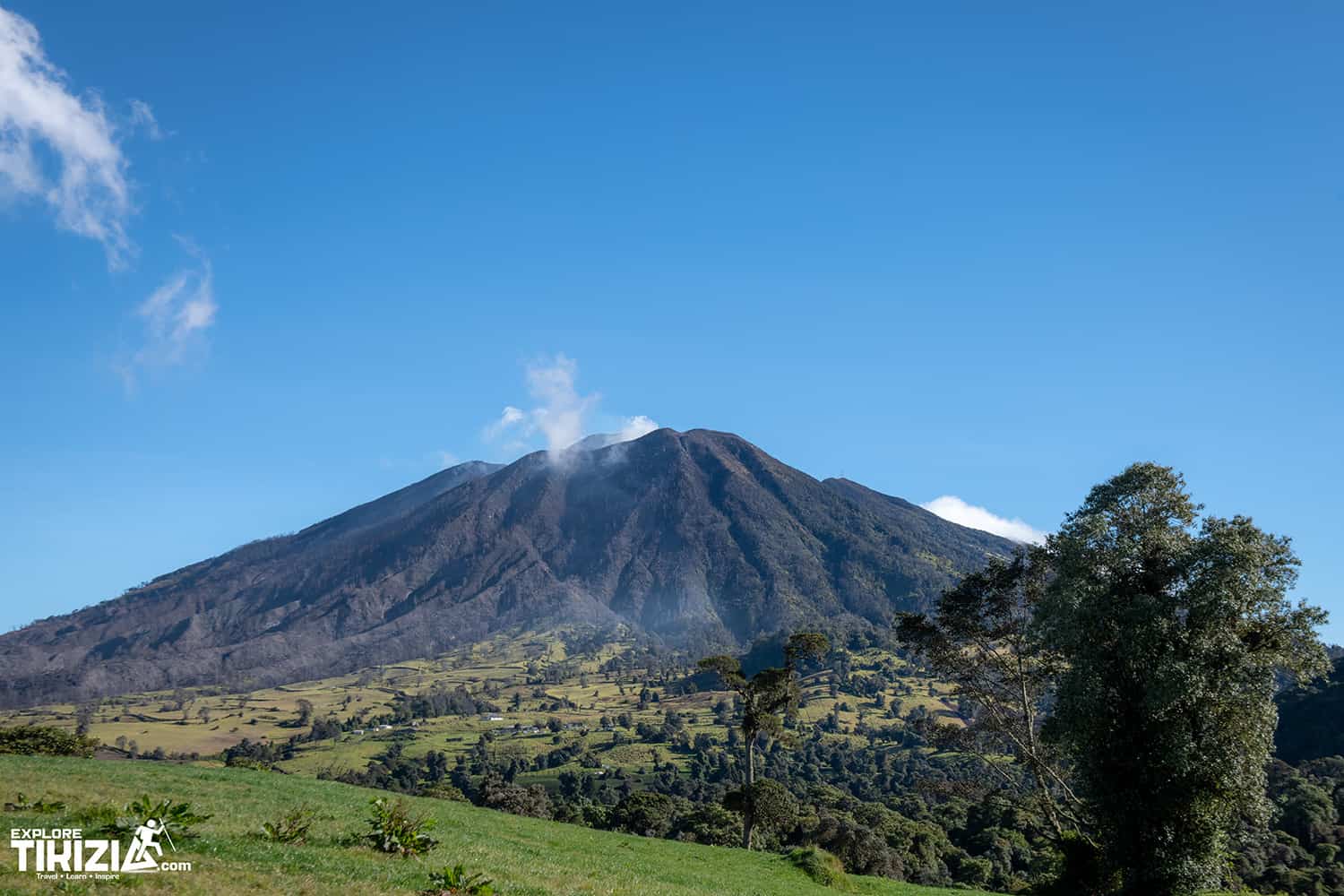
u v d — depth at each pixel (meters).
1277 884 69.56
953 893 51.75
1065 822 55.16
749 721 69.62
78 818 24.30
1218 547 42.91
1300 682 44.12
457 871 21.97
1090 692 43.81
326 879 20.91
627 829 119.25
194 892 18.41
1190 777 42.25
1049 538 49.72
